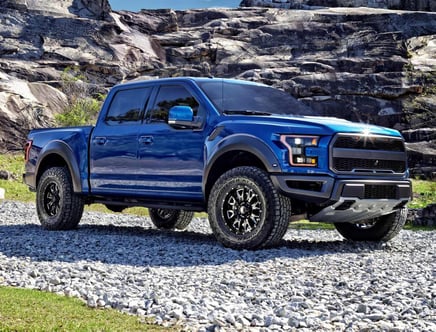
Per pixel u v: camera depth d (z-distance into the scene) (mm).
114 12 59906
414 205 18844
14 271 5555
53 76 49719
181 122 7184
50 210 9031
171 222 9828
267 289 4855
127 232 8945
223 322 3842
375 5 72062
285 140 6582
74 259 6293
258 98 7766
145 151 7699
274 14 64500
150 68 54438
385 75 51125
